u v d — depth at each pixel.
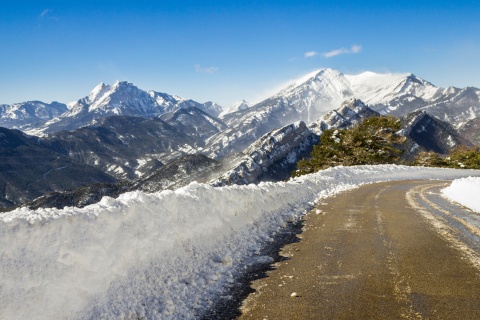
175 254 6.30
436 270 6.45
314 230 10.13
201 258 6.71
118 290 4.94
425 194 19.70
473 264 6.77
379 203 15.79
